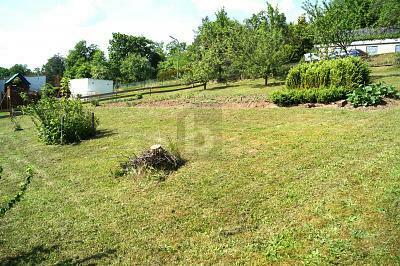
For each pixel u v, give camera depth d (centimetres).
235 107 1859
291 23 4362
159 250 582
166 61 7900
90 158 1166
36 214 754
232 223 637
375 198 629
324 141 999
